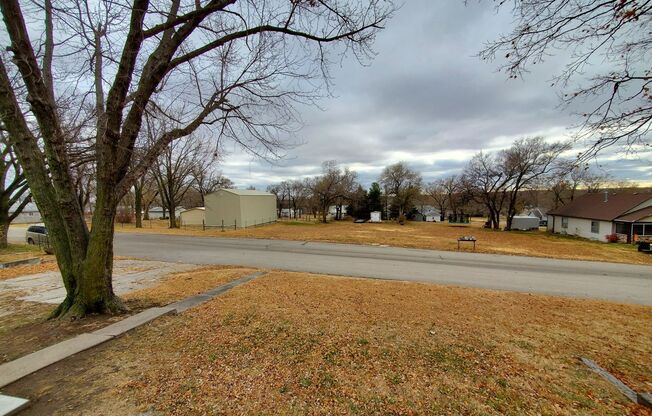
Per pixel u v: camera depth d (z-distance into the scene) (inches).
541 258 572.7
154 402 102.3
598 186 1166.3
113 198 189.2
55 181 181.3
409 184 1925.4
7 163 577.3
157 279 322.3
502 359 142.2
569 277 402.0
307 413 98.0
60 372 122.0
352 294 262.7
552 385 120.0
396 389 113.6
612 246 820.6
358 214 2014.0
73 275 192.9
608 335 180.4
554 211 1386.6
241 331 166.9
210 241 728.3
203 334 162.4
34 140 187.3
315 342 154.4
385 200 2073.1
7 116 173.5
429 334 170.9
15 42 157.8
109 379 117.0
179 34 181.8
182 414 96.3
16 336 160.4
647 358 148.5
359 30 207.8
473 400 107.7
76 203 193.2
